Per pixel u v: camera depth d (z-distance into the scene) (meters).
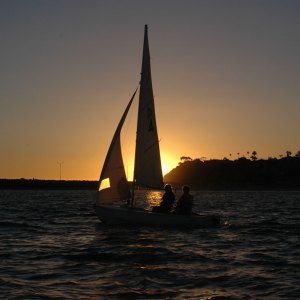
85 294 14.76
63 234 29.77
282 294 14.80
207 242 26.03
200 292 15.06
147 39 32.62
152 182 32.09
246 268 18.72
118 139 31.44
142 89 32.03
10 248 23.78
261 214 49.34
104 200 31.42
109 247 23.97
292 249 23.66
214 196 132.62
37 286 15.68
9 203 75.88
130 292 15.00
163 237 27.58
